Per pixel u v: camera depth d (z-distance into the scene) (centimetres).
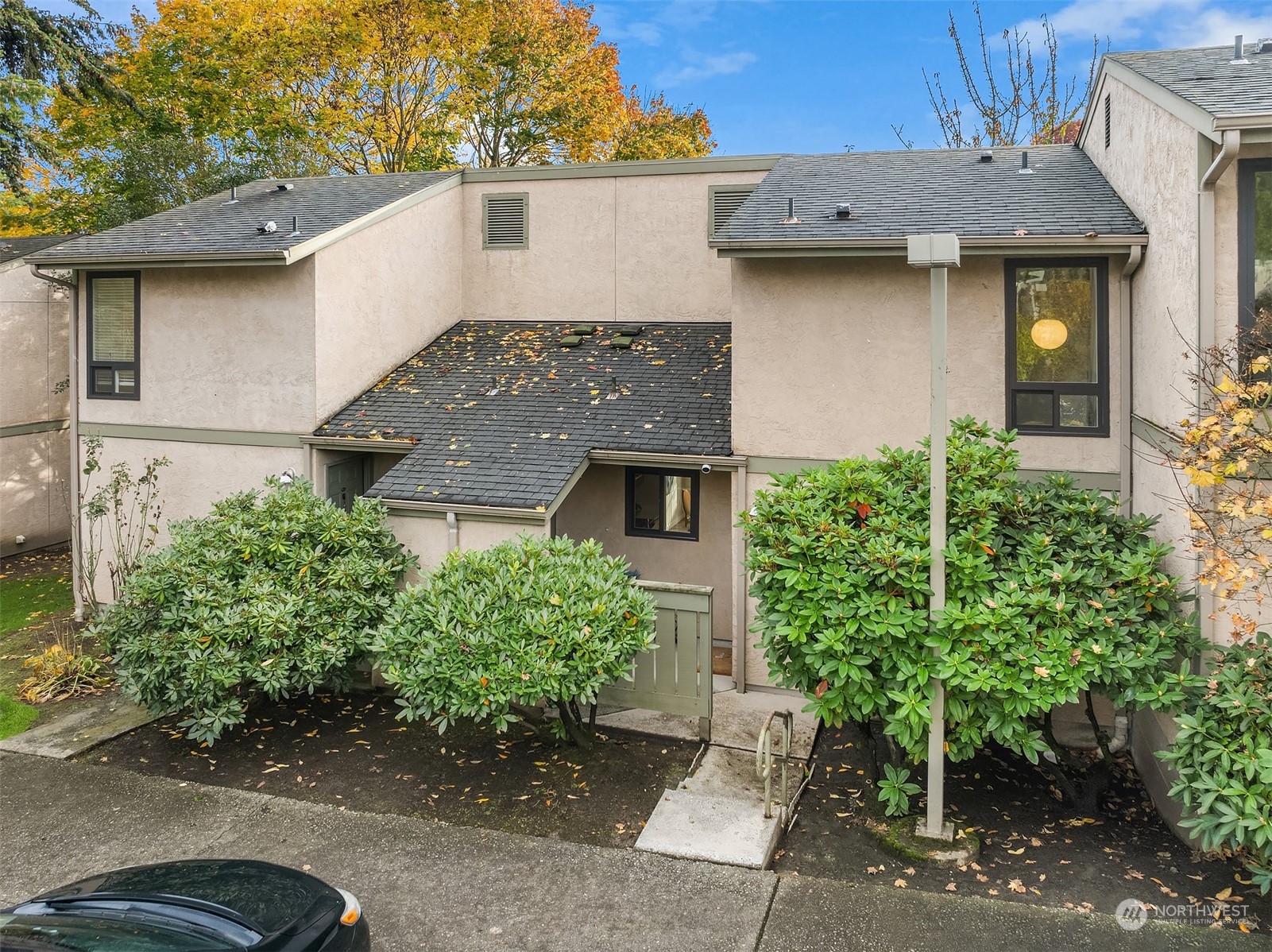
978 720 625
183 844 629
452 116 2609
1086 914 534
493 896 561
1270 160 597
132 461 1199
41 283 1605
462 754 795
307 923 444
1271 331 580
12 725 852
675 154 2939
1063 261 856
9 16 1836
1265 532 540
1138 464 805
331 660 790
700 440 991
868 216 929
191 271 1148
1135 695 577
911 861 609
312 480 1102
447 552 903
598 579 752
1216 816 505
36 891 572
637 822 670
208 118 2483
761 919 534
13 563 1524
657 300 1343
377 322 1223
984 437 727
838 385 922
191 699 768
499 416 1095
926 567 614
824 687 630
